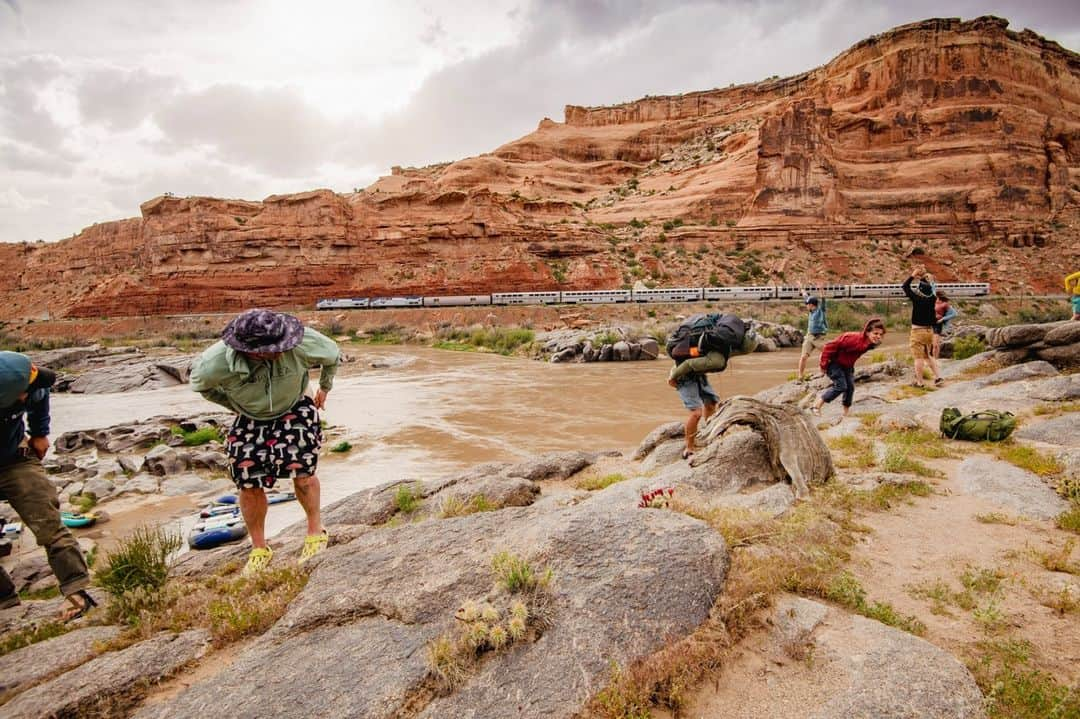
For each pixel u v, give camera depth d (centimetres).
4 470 486
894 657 325
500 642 314
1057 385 998
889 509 592
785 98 14925
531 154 16688
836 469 743
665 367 4009
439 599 358
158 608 445
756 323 5484
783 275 8581
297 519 1159
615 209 11512
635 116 18688
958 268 8612
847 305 7069
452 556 411
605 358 4447
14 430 485
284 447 434
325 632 352
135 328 8088
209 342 6812
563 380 3469
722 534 445
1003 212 9194
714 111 17738
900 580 446
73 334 8012
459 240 8956
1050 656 347
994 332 1308
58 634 448
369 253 9069
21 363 475
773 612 369
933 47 10594
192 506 1315
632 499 560
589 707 285
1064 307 6819
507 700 285
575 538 400
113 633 414
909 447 797
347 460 1708
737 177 10662
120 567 493
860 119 10025
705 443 721
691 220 10369
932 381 1310
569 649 313
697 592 360
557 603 343
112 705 317
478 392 3097
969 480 666
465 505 693
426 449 1831
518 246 8825
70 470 1634
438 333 6781
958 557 484
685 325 714
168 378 4128
